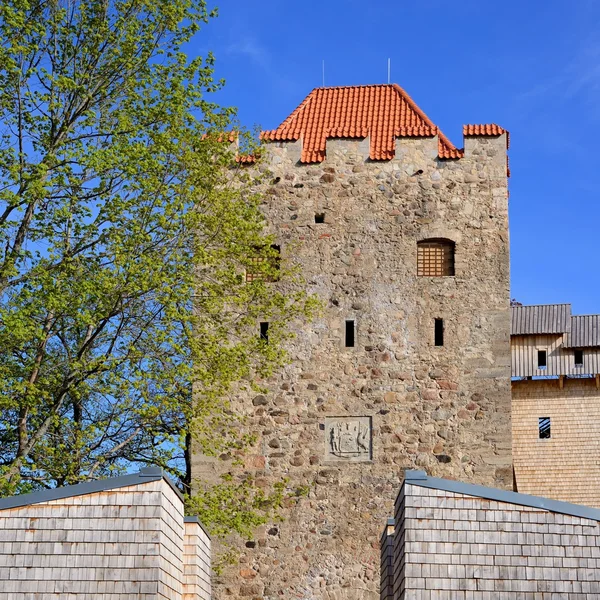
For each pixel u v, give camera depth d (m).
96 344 26.42
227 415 29.64
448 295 30.02
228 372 26.11
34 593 16.77
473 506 17.31
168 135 26.08
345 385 29.61
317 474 29.09
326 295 30.25
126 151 24.88
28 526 17.03
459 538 17.19
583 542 17.12
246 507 29.05
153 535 16.95
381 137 32.47
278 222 30.84
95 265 24.91
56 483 25.83
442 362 29.58
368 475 28.97
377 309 30.06
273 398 29.69
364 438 29.22
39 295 23.69
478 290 30.00
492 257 30.22
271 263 30.58
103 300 24.17
